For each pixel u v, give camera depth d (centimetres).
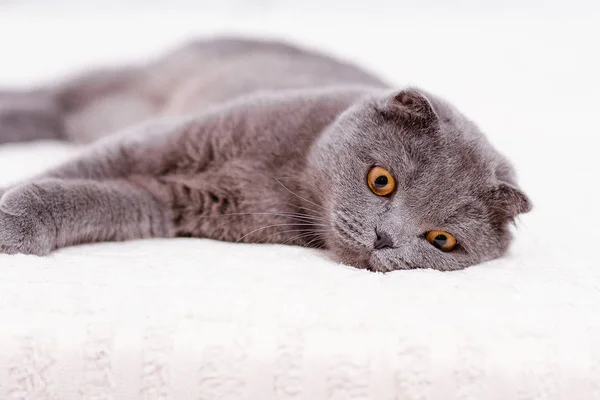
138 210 51
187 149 54
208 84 72
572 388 38
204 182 53
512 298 41
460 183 48
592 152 78
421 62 106
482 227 49
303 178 52
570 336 39
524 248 52
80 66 92
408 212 48
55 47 106
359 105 52
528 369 38
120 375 38
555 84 103
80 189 49
